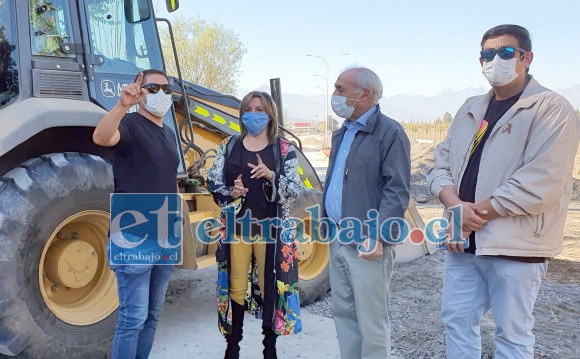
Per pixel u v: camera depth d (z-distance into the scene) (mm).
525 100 2576
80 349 3342
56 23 3547
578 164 17969
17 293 3004
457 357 2848
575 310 4668
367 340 2975
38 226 3125
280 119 5457
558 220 2582
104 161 3566
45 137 3523
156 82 3006
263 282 3350
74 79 3605
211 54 28250
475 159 2762
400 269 6012
